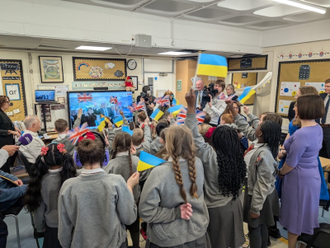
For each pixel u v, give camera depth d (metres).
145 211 1.17
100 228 1.20
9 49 3.92
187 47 4.31
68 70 4.54
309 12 3.84
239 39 4.98
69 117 4.49
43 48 4.09
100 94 4.75
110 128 2.71
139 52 4.77
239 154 1.44
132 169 1.72
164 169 1.18
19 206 2.01
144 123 2.76
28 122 2.64
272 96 5.38
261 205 1.57
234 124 2.29
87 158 1.19
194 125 1.39
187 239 1.21
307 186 1.67
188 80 5.61
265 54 5.34
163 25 4.04
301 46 4.73
